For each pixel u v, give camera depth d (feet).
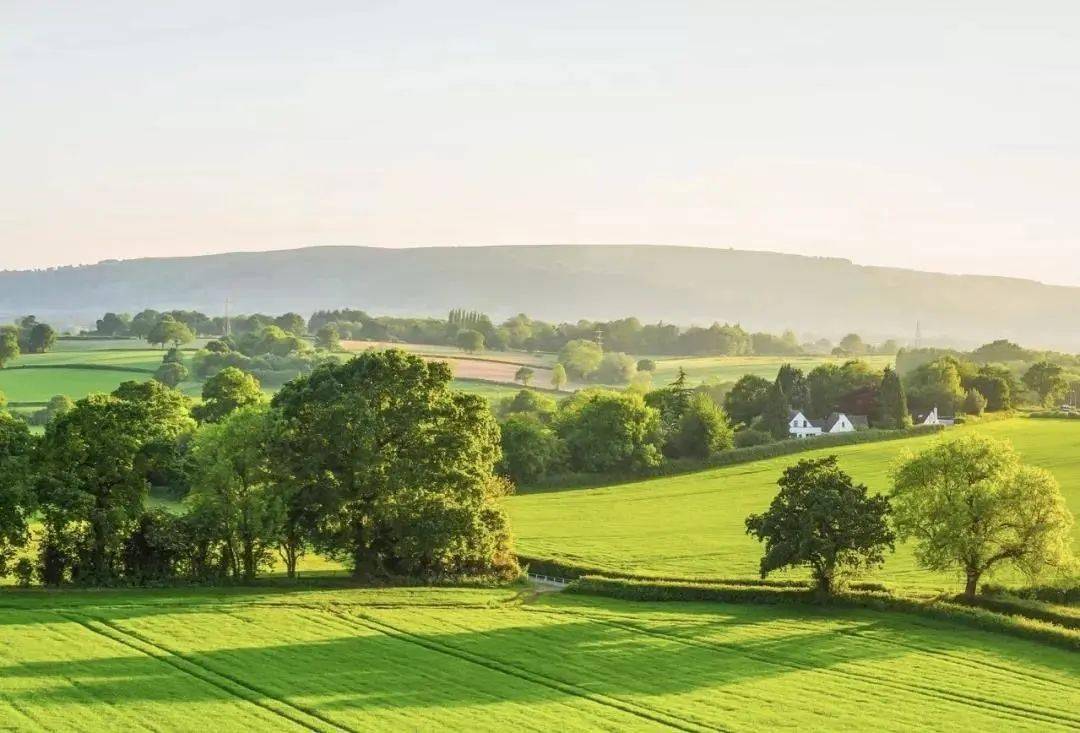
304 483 308.19
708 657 246.27
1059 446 605.73
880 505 298.15
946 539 290.76
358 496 311.06
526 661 237.66
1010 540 293.43
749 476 566.77
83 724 183.62
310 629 252.83
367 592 291.79
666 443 610.65
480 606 287.28
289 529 315.37
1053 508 290.15
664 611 290.35
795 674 234.79
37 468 291.99
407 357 326.03
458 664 232.53
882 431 651.66
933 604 285.84
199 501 313.73
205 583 303.27
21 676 205.36
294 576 321.52
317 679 216.33
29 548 300.40
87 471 291.38
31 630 236.43
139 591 285.43
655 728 198.39
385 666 228.02
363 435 306.76
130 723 185.57
